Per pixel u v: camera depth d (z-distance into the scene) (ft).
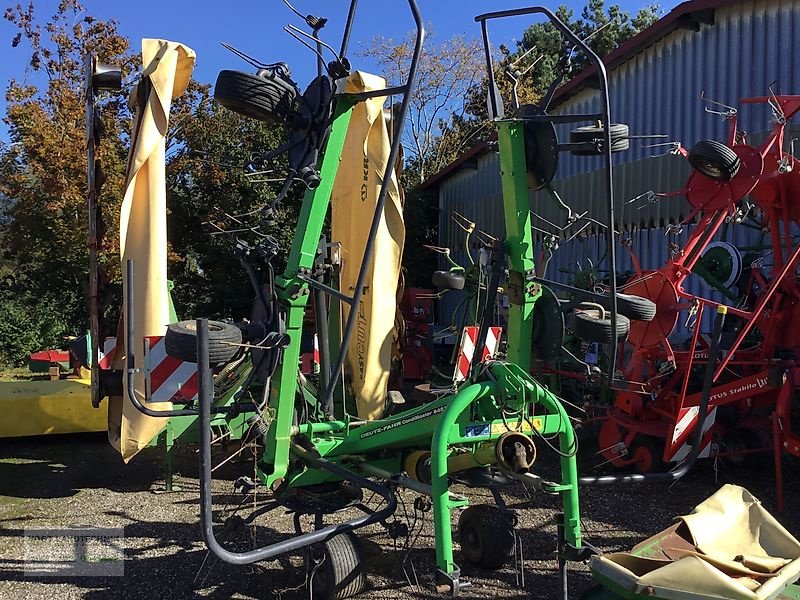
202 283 57.41
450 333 22.12
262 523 16.90
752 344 22.59
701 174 19.51
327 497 13.50
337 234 17.90
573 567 14.42
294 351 12.04
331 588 12.30
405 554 14.98
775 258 20.07
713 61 34.01
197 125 55.31
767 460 21.83
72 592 13.10
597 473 21.85
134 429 17.34
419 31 10.06
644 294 19.56
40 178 52.70
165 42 16.88
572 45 11.54
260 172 13.05
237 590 13.17
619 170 39.22
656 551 10.10
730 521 10.85
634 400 21.24
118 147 52.13
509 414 11.55
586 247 41.45
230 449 20.22
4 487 20.01
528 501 18.75
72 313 57.57
